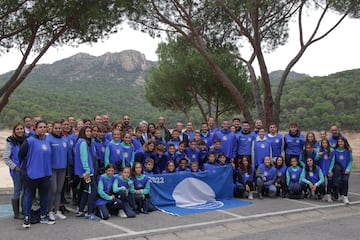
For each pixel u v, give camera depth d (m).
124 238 5.99
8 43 12.48
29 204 6.44
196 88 20.09
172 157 8.94
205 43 15.88
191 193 8.57
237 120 10.46
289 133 9.94
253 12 13.75
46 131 7.20
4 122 50.53
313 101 51.25
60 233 6.16
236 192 9.33
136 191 7.63
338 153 9.07
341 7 13.92
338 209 8.40
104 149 8.23
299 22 14.56
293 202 8.86
